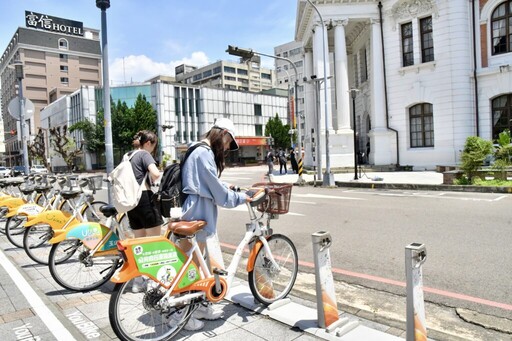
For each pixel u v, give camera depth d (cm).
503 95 2072
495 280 459
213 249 347
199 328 341
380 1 2388
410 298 275
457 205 1026
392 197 1258
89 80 9169
